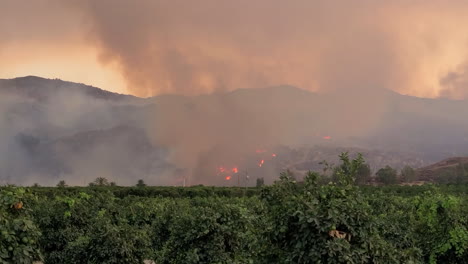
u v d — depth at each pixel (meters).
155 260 19.27
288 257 9.94
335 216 9.62
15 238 9.79
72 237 19.36
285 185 10.99
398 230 16.45
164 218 21.78
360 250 9.80
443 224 13.57
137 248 17.17
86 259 16.95
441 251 13.31
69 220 20.08
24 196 11.70
